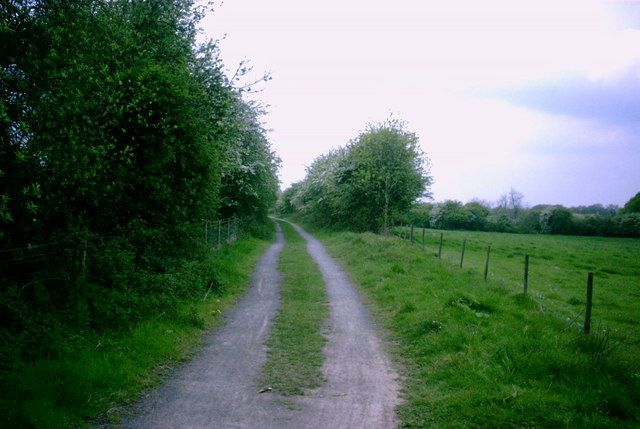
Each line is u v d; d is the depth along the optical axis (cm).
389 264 1530
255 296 1125
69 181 630
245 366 605
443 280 1200
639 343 792
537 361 544
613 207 10256
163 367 582
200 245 1138
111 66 817
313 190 4762
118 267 756
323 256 2133
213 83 1182
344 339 755
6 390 411
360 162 3247
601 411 430
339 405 480
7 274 589
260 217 4022
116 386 487
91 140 682
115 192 771
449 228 7112
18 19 624
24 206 582
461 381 523
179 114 914
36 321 531
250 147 2450
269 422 433
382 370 602
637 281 1792
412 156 3216
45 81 629
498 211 10150
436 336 705
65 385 449
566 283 1596
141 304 734
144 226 850
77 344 546
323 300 1085
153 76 855
